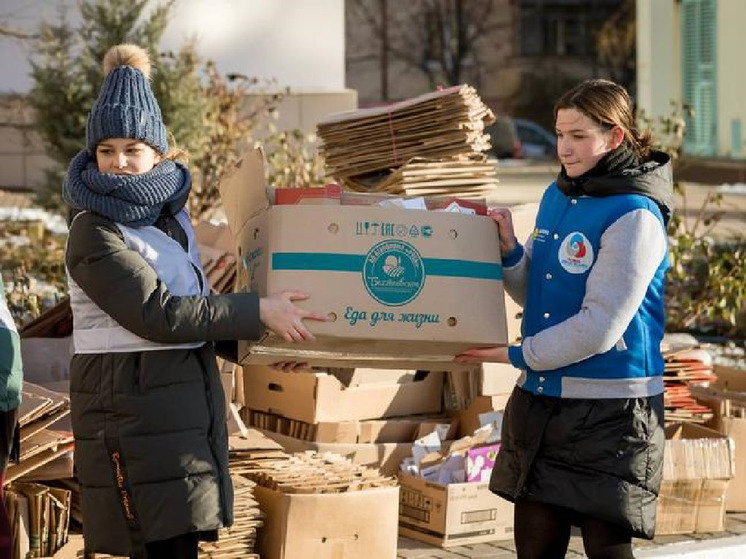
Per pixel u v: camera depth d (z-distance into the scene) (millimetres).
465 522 5977
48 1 15281
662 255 4375
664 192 4441
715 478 6246
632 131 4469
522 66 52562
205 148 11789
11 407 4270
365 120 6527
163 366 4148
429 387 6684
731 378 7832
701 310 9859
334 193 4543
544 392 4445
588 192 4414
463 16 52375
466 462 6094
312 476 5551
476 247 4531
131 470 4105
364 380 6477
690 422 6777
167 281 4207
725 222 17281
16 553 5035
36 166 16328
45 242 12039
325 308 4344
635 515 4379
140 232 4207
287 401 6477
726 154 30234
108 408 4129
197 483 4133
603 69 52531
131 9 12500
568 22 52625
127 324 4086
